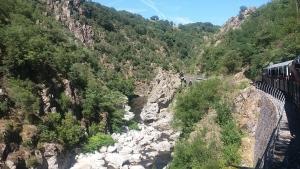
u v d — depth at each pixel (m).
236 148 60.88
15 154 67.75
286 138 34.12
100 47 187.00
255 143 58.47
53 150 76.12
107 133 99.69
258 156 49.06
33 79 86.62
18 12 111.75
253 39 121.88
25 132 73.25
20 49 84.00
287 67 52.00
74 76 99.94
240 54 116.62
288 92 51.28
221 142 64.44
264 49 107.50
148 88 180.62
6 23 94.62
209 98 83.50
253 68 98.50
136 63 194.00
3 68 82.00
